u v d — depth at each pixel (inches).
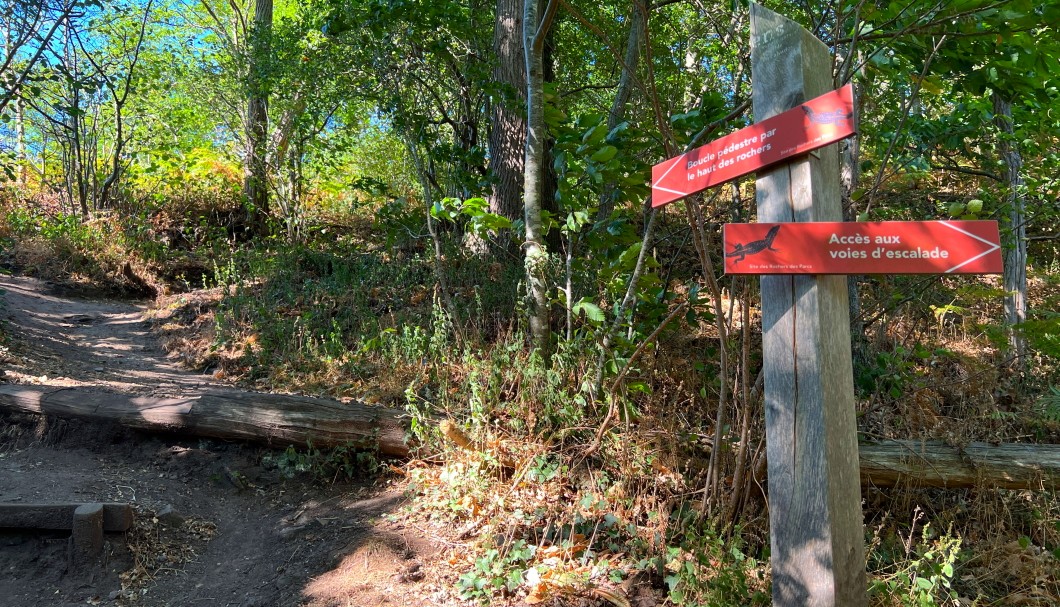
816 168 99.9
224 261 428.1
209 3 650.2
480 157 284.4
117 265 412.8
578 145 182.4
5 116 317.7
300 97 389.7
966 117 243.6
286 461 195.0
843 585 98.7
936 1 137.3
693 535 144.9
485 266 310.3
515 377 197.0
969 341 257.3
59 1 315.3
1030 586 139.6
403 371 239.6
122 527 160.1
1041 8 132.6
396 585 148.3
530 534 161.2
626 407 172.1
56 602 147.3
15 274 396.2
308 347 270.1
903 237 91.6
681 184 113.1
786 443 101.3
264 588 153.3
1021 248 262.8
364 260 365.1
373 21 264.1
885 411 181.0
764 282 104.0
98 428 205.5
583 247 258.8
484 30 340.8
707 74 246.4
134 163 551.2
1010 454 161.8
